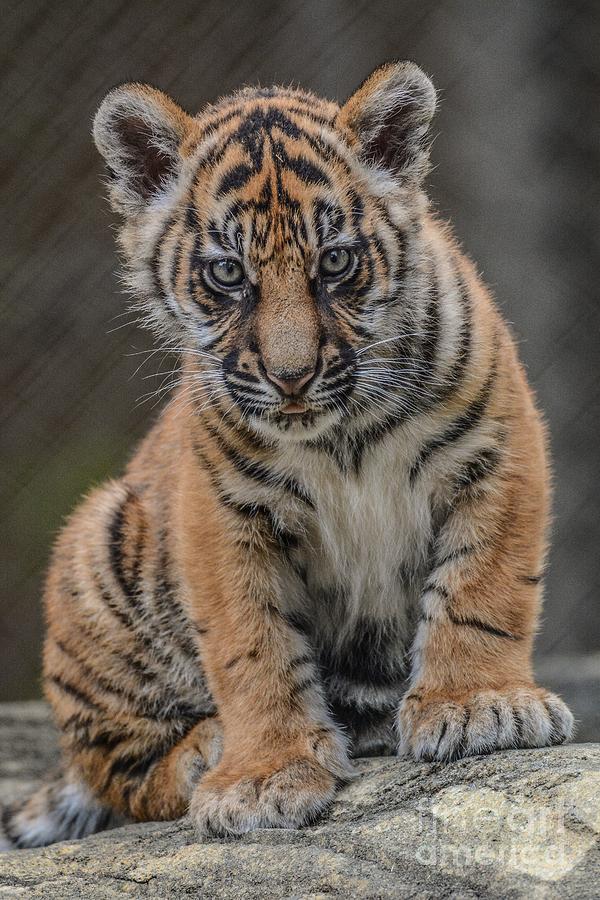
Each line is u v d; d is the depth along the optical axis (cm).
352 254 809
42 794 1011
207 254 822
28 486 1603
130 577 946
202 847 738
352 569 874
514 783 691
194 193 845
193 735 904
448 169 1786
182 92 1620
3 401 1603
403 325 822
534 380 1827
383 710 898
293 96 913
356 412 823
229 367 811
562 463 1844
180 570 873
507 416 822
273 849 709
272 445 827
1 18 1588
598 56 1894
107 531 969
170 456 931
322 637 902
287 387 779
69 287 1611
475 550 816
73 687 977
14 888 729
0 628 1599
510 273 1816
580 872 606
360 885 650
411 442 824
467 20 1770
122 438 1622
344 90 1677
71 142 1598
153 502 949
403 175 854
